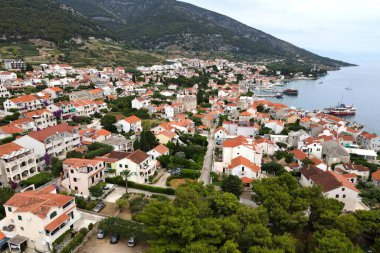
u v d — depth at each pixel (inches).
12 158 3107.8
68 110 5890.8
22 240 2174.0
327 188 2982.3
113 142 4279.0
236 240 2048.5
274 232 2367.1
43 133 3865.7
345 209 2982.3
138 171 3316.9
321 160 4274.1
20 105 5713.6
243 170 3496.6
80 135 4530.0
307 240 2255.2
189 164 3863.2
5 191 2753.4
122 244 2306.8
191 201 2338.8
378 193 3262.8
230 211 2395.4
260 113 6948.8
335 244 1866.4
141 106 6879.9
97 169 3161.9
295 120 6624.0
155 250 1904.5
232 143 3971.5
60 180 3245.6
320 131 5620.1
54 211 2244.1
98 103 6550.2
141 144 4092.0
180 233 1940.2
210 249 1866.4
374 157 4662.9
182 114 6584.6
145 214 2229.3
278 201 2461.9
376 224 2252.7
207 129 5777.6
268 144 4576.8
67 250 2143.2
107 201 2942.9
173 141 4650.6
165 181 3464.6
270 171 3846.0
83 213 2696.9
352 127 6737.2
